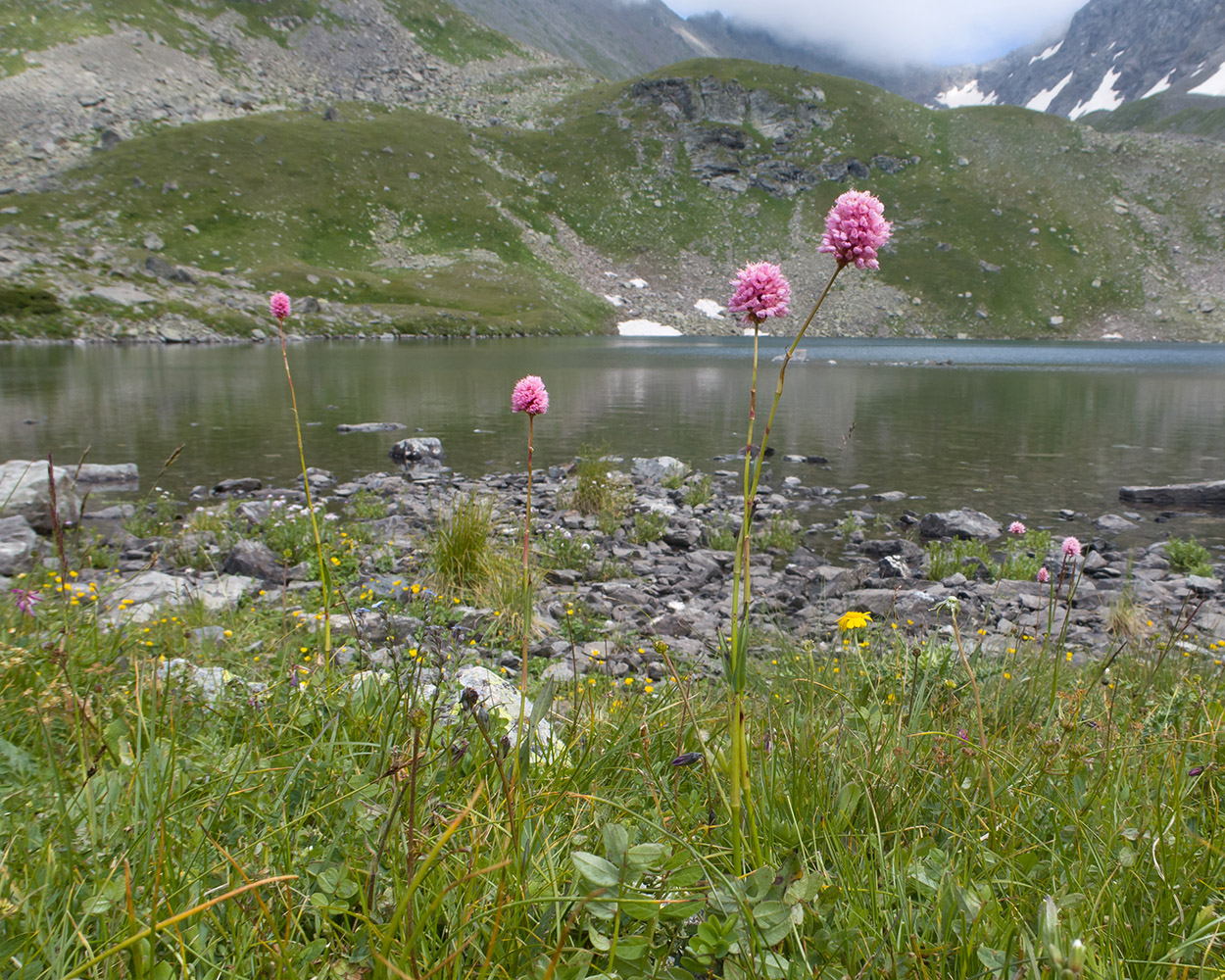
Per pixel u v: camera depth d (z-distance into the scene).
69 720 2.49
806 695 3.70
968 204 144.88
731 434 24.47
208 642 4.43
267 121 134.25
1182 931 1.77
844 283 129.88
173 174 114.94
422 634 3.92
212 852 2.01
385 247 117.44
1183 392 39.72
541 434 24.08
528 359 61.31
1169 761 2.81
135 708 2.70
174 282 83.81
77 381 35.94
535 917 1.80
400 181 130.50
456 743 2.52
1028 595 9.19
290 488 15.32
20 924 1.63
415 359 57.88
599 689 4.26
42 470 11.30
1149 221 141.62
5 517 9.13
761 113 166.00
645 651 6.46
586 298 119.44
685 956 1.73
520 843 1.92
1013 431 25.50
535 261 126.00
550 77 188.25
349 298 98.12
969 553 11.56
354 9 185.25
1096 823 2.34
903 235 139.88
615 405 32.38
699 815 2.33
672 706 3.42
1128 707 3.78
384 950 1.51
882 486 17.02
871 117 165.38
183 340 71.31
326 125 138.00
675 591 9.13
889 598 8.52
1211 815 2.41
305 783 2.37
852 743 2.89
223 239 106.00
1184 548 11.50
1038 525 13.71
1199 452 21.52
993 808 2.30
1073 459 20.50
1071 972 1.28
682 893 1.75
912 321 122.25
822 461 19.86
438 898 1.70
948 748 2.77
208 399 30.64
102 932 1.67
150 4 160.12
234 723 2.79
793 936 1.76
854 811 2.37
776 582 9.69
